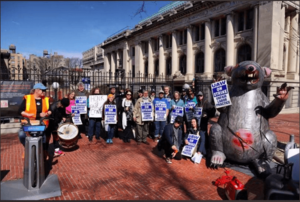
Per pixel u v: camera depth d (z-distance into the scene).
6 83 9.97
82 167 5.60
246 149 5.02
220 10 24.50
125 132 8.40
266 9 20.23
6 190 4.09
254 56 21.17
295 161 3.46
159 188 4.45
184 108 8.18
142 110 7.95
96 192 4.24
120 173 5.22
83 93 9.06
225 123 5.31
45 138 5.42
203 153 6.17
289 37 23.34
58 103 5.90
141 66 39.81
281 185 3.22
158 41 36.19
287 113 20.34
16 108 10.12
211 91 5.77
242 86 5.20
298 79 23.38
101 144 7.98
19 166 5.61
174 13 30.20
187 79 27.84
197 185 4.60
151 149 7.39
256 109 5.11
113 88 8.40
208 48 26.28
